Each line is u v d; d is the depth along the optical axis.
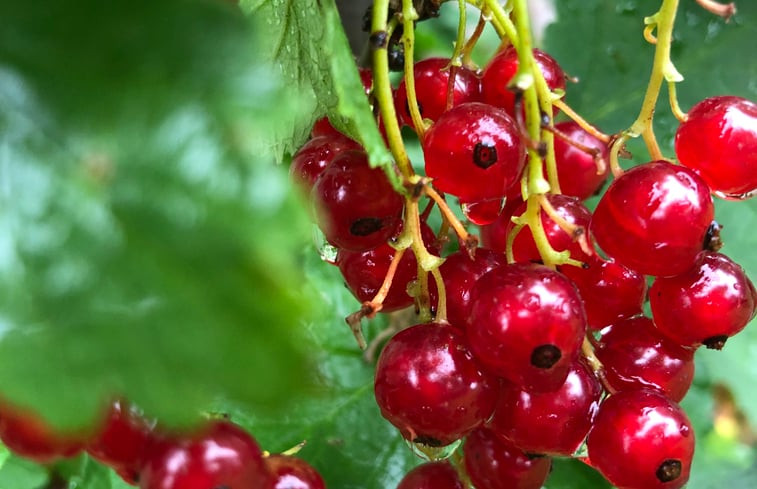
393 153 0.15
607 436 0.15
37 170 0.10
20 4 0.10
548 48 0.21
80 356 0.09
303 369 0.09
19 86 0.10
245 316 0.09
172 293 0.09
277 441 0.19
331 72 0.15
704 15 0.21
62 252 0.10
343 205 0.15
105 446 0.14
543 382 0.15
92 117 0.10
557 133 0.15
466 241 0.15
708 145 0.16
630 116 0.21
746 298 0.16
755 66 0.21
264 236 0.09
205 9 0.10
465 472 0.17
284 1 0.16
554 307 0.15
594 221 0.15
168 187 0.10
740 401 0.20
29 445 0.14
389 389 0.15
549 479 0.19
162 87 0.10
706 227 0.15
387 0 0.15
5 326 0.09
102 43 0.10
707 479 0.21
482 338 0.15
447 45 0.28
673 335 0.16
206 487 0.14
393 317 0.20
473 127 0.15
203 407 0.09
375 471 0.19
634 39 0.21
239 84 0.10
